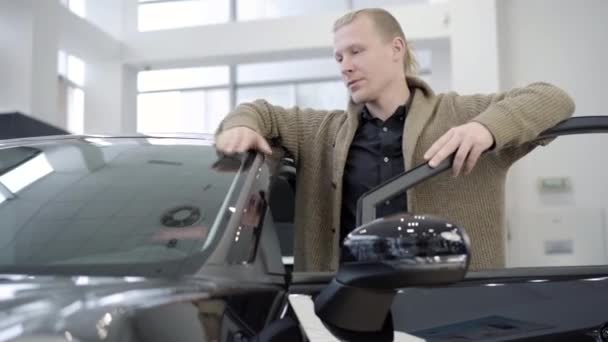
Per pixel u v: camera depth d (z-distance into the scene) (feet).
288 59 23.08
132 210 2.95
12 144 4.00
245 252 2.73
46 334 1.82
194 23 25.79
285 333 2.47
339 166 4.77
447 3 20.44
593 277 3.35
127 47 24.13
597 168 18.01
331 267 4.72
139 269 2.41
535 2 18.99
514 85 19.01
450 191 4.58
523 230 18.08
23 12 19.49
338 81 26.55
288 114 5.08
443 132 4.83
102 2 24.45
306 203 4.90
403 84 5.10
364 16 4.95
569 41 18.72
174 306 2.08
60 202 3.09
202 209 2.92
